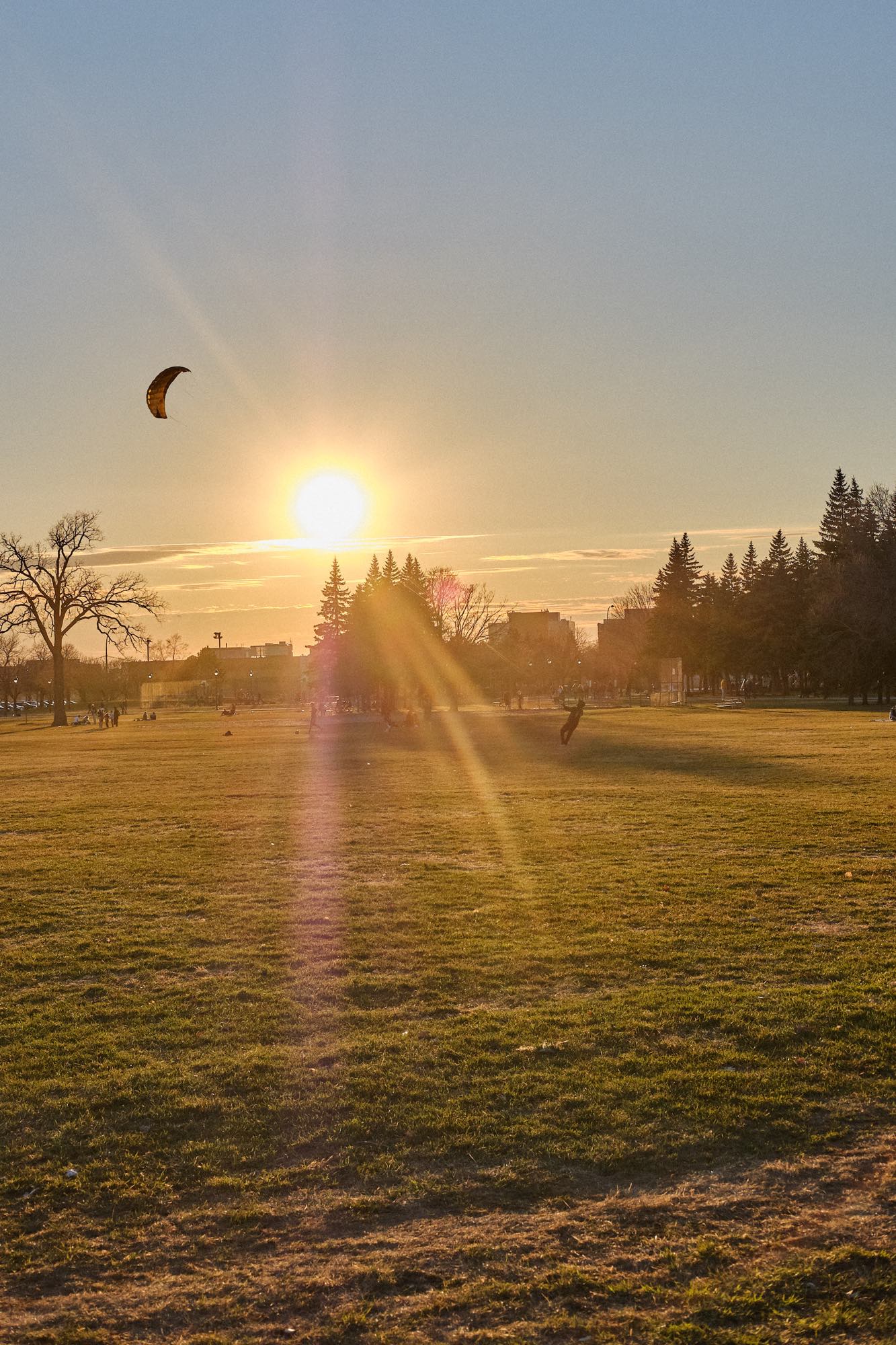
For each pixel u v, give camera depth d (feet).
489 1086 24.79
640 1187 20.22
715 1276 17.25
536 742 156.35
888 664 273.54
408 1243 18.54
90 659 594.24
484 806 79.41
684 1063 25.88
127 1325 16.48
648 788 88.43
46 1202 20.16
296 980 34.17
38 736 231.09
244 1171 21.20
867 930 38.42
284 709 393.50
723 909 42.32
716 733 168.04
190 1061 27.07
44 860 58.44
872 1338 15.67
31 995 33.12
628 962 34.94
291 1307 16.83
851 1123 22.59
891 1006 29.45
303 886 49.78
